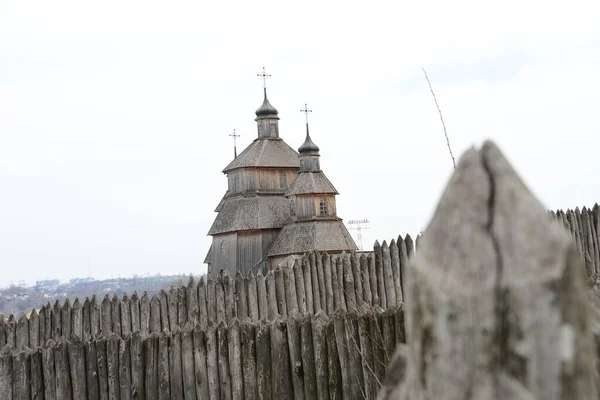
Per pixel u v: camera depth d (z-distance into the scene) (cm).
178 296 1539
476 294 129
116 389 1114
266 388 1016
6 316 1501
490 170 139
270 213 4856
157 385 1102
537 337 125
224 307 1559
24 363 1107
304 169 4734
